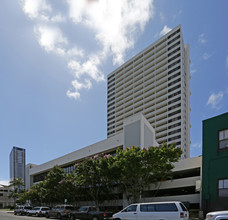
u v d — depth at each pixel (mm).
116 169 24641
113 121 110812
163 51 95062
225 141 20312
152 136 37844
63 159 53312
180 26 91062
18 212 40844
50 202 50875
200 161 25703
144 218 14602
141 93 100562
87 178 29344
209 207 19969
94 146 44000
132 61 110938
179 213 13367
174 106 83500
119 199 34406
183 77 84938
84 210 22609
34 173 67938
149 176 25391
